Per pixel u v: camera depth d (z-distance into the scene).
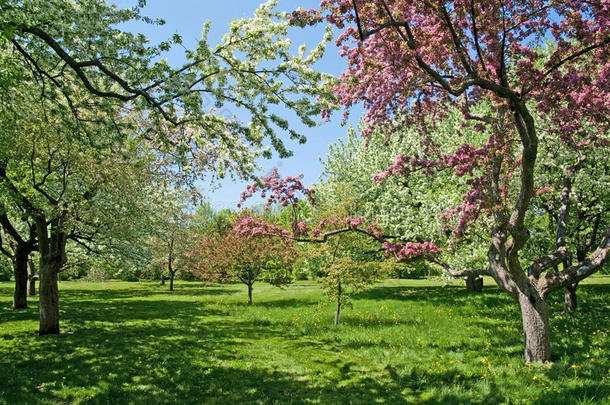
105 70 6.49
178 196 16.80
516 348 9.24
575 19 6.46
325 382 7.68
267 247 20.92
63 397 6.70
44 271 12.36
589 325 11.49
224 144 8.43
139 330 13.36
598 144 8.79
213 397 6.88
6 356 9.30
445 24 7.14
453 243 10.01
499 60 7.26
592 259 7.80
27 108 8.92
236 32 7.04
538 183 12.96
